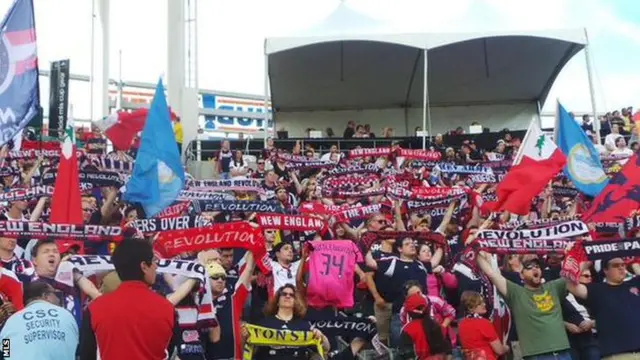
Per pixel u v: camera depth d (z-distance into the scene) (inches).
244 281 250.5
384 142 813.9
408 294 271.1
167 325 164.1
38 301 192.2
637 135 802.2
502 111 1081.4
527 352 260.4
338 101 1074.7
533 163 357.4
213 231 254.8
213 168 729.6
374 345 277.3
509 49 935.0
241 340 242.5
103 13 999.6
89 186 374.9
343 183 503.8
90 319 160.4
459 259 299.0
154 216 322.7
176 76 825.5
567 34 832.9
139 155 313.4
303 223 319.0
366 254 304.3
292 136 1088.8
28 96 356.8
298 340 245.1
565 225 281.0
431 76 1007.6
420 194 405.7
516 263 308.5
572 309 272.7
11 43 358.0
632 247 260.2
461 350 279.7
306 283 292.4
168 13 832.9
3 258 242.7
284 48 851.4
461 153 695.7
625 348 253.4
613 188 346.9
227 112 1557.6
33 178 434.9
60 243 268.2
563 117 437.4
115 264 168.1
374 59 956.6
